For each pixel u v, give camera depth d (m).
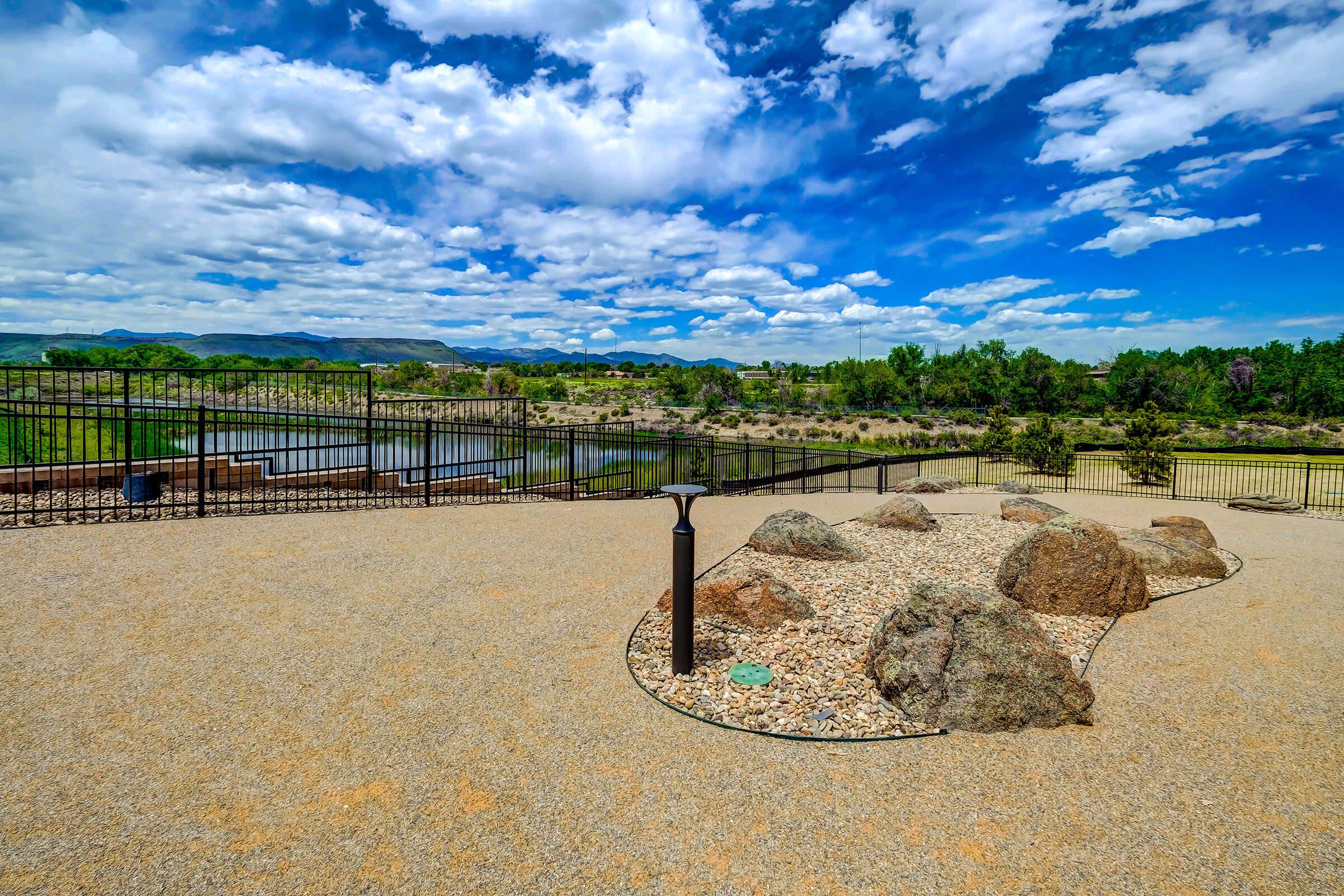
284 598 4.80
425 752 2.91
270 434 14.06
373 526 7.29
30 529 6.22
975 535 8.24
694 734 3.16
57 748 2.79
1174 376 53.28
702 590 4.93
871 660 3.94
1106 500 14.06
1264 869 2.30
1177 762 3.02
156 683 3.41
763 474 19.83
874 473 23.06
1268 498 12.27
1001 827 2.52
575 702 3.43
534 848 2.32
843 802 2.66
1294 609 5.48
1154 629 4.96
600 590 5.36
